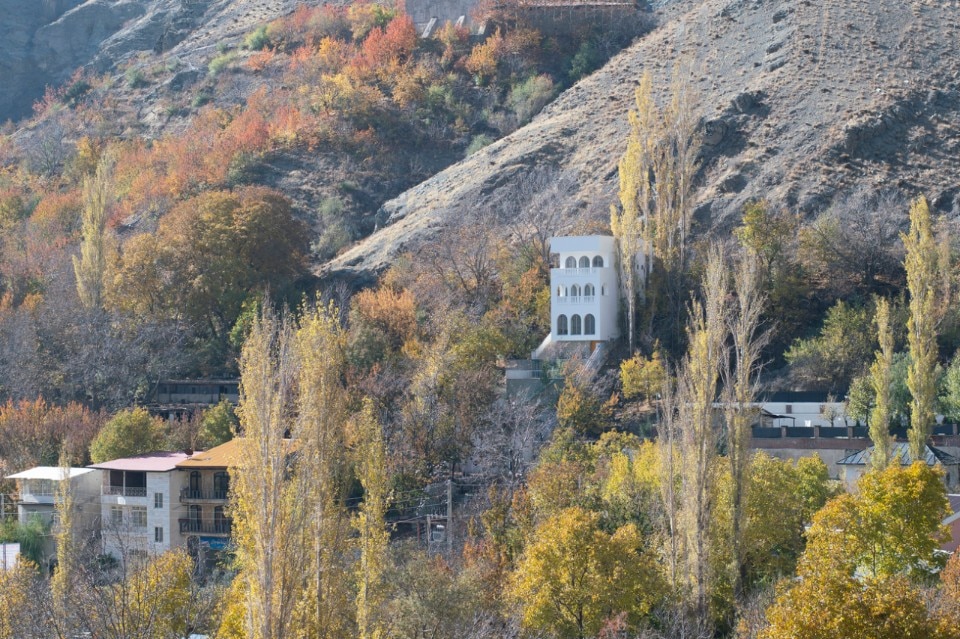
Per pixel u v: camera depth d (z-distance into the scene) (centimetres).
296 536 7731
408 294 19438
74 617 7738
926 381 13362
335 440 8406
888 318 13838
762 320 17862
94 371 18362
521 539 11381
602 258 17912
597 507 11756
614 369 17188
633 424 15575
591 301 17562
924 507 8962
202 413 17125
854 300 18062
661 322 17825
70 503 12100
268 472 7631
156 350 19400
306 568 8094
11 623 7719
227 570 11244
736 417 10675
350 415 10175
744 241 18188
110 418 16862
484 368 16250
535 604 9512
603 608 9544
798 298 18212
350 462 9081
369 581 8625
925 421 13300
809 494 11694
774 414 15912
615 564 9688
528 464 14175
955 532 10150
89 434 16225
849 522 9012
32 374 18388
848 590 6900
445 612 8831
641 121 19338
